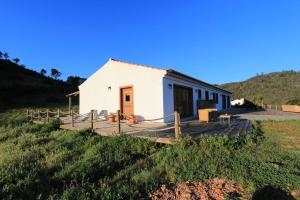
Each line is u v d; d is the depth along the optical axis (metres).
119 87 14.98
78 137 9.91
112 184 5.49
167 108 13.27
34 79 56.25
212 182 5.32
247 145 7.72
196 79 16.94
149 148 7.88
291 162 6.10
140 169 6.25
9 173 6.30
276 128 11.45
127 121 13.77
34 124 15.59
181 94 15.58
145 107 13.50
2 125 15.86
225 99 31.94
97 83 16.61
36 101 35.91
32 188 5.55
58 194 5.20
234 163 6.00
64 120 16.95
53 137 11.04
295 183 4.99
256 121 14.04
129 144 8.30
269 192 4.76
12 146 9.65
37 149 8.84
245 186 5.05
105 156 7.38
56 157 7.59
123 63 14.82
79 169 6.36
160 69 12.95
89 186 5.40
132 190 5.07
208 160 6.21
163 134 9.01
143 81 13.69
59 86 49.06
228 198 4.59
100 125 12.56
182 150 6.87
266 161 6.11
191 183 5.36
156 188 5.23
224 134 8.69
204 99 20.27
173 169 5.91
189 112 16.69
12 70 58.56
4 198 5.12
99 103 16.36
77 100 39.44
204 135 8.05
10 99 35.34
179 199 4.78
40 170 6.55
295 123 13.01
